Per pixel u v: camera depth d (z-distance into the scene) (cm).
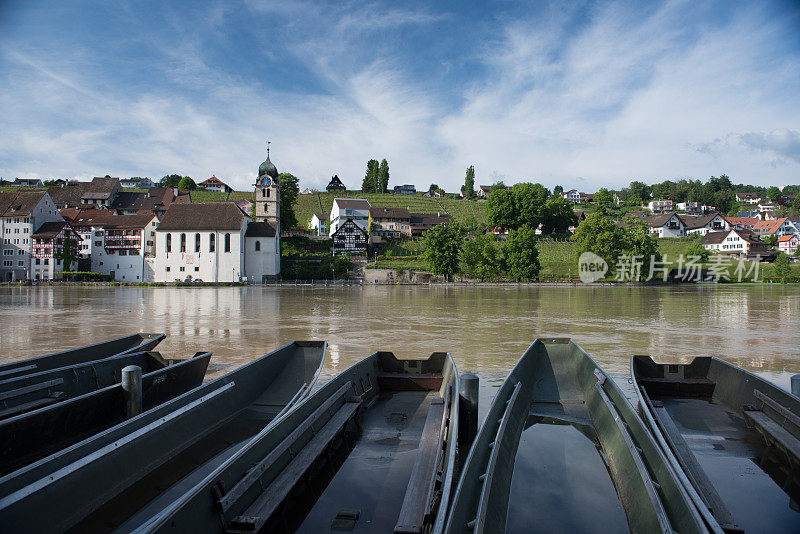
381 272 8450
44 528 524
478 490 573
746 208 18938
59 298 4678
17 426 696
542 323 2645
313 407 812
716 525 470
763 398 919
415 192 18988
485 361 1574
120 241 8481
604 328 2452
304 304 3981
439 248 8400
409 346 1862
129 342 1384
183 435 809
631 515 608
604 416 883
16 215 8031
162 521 434
